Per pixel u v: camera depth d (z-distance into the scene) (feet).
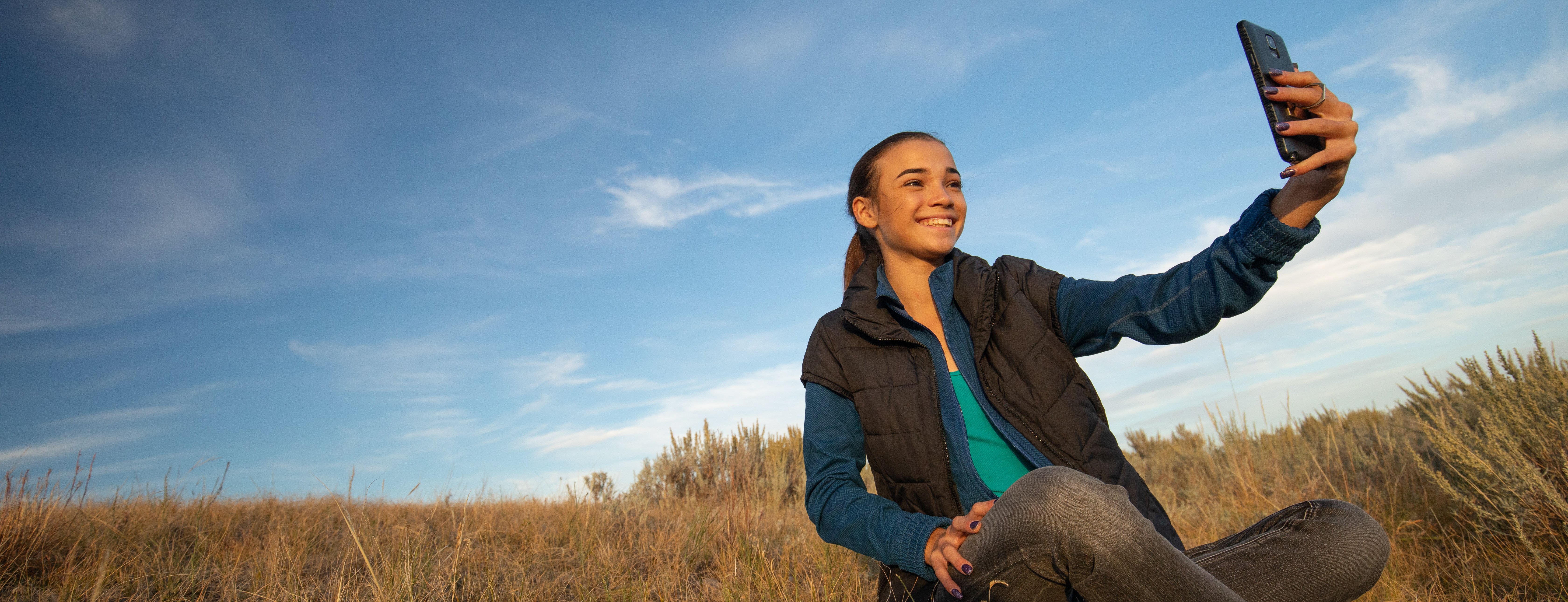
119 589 10.77
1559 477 12.42
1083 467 5.40
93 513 14.43
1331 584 4.44
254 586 11.03
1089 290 5.86
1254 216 4.84
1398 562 11.64
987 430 5.76
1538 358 14.21
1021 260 6.47
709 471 25.58
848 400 6.21
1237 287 4.94
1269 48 4.40
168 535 14.24
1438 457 17.06
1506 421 14.34
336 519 16.72
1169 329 5.26
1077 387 5.79
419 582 10.76
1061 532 3.54
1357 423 25.99
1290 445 21.35
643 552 13.92
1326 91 4.29
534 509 18.75
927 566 4.44
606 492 20.31
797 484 25.14
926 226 6.50
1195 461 25.00
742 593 10.99
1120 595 3.61
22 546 11.73
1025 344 5.83
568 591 11.87
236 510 17.72
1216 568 4.41
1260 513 17.01
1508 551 11.91
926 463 5.66
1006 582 3.87
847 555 12.98
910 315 6.35
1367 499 16.51
